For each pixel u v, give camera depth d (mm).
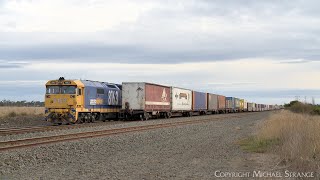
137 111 45500
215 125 38188
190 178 11047
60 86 34719
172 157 15547
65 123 35844
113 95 44562
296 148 14312
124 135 24828
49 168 12977
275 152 16266
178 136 25578
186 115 65000
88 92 37281
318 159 12797
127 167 12984
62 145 18547
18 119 42000
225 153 16844
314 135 15977
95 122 39500
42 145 18406
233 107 99688
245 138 24219
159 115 52844
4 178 11172
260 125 36219
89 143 19781
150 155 16172
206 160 14711
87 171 12227
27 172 12211
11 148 16875
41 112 59750
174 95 56281
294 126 21328
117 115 47062
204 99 72875
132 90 45781
